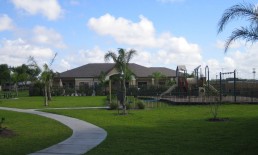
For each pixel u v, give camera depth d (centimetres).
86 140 1507
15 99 5762
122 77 3394
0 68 10344
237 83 5000
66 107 3700
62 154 1231
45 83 4434
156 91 5853
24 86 10538
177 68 5600
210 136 1555
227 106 3306
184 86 4988
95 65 8644
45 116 2648
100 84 7338
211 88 4097
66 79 8281
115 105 3256
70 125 2058
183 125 1964
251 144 1340
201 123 2034
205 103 3638
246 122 2009
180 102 3728
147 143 1410
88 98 5841
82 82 8238
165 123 2081
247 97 4194
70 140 1511
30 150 1309
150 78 8056
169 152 1229
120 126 1969
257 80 5222
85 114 2742
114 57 3338
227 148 1284
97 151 1269
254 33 1439
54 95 7206
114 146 1355
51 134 1714
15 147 1371
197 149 1277
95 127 1938
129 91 6003
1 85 10412
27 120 2384
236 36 1459
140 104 3319
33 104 4328
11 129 1894
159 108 3328
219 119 2186
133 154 1209
